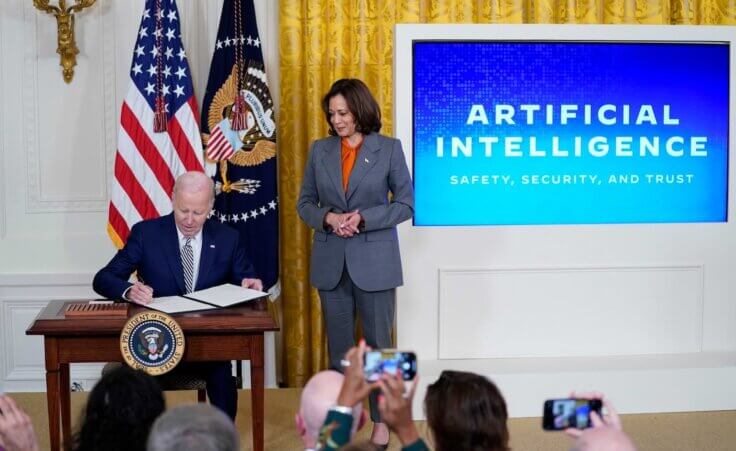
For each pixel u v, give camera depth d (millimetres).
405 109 4031
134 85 4332
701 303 4230
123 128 4320
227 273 3455
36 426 3895
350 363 1607
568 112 4141
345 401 1588
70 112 4543
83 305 3137
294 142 4570
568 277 4168
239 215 4441
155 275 3359
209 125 4438
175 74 4367
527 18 4680
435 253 4105
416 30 4016
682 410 4039
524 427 3836
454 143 4102
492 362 4105
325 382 1756
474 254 4121
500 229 4125
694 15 4668
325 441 1549
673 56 4172
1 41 4488
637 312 4211
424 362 4105
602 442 1498
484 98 4102
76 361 2973
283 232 4633
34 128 4531
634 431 3770
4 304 4535
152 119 4336
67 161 4559
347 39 4578
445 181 4109
